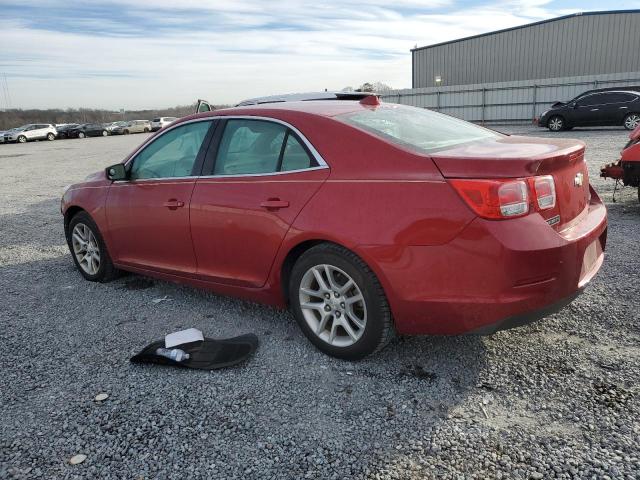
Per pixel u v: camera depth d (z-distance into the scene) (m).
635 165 6.10
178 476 2.31
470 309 2.72
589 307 3.76
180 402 2.87
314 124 3.27
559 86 27.55
